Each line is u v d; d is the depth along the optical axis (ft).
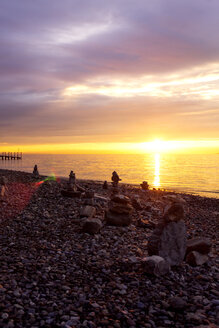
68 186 75.82
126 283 25.63
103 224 48.96
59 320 18.89
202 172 294.05
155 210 68.39
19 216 51.06
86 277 26.53
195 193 135.85
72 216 53.36
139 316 20.01
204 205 89.61
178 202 32.07
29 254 31.86
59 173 255.70
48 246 35.47
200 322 19.39
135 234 44.52
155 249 31.45
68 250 34.37
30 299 21.48
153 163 522.47
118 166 400.26
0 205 58.34
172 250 30.99
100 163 505.25
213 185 173.99
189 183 185.47
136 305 21.65
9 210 54.95
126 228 47.47
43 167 344.90
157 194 104.83
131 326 18.67
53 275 26.37
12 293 22.07
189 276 28.32
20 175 129.70
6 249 33.19
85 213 51.85
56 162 531.91
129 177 224.12
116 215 49.21
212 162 597.93
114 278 26.50
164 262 27.94
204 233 50.90
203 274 29.04
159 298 22.93
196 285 25.94
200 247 32.91
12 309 19.69
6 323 17.90
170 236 31.19
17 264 28.22
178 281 26.73
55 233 41.93
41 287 23.67
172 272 28.48
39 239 38.37
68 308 20.42
